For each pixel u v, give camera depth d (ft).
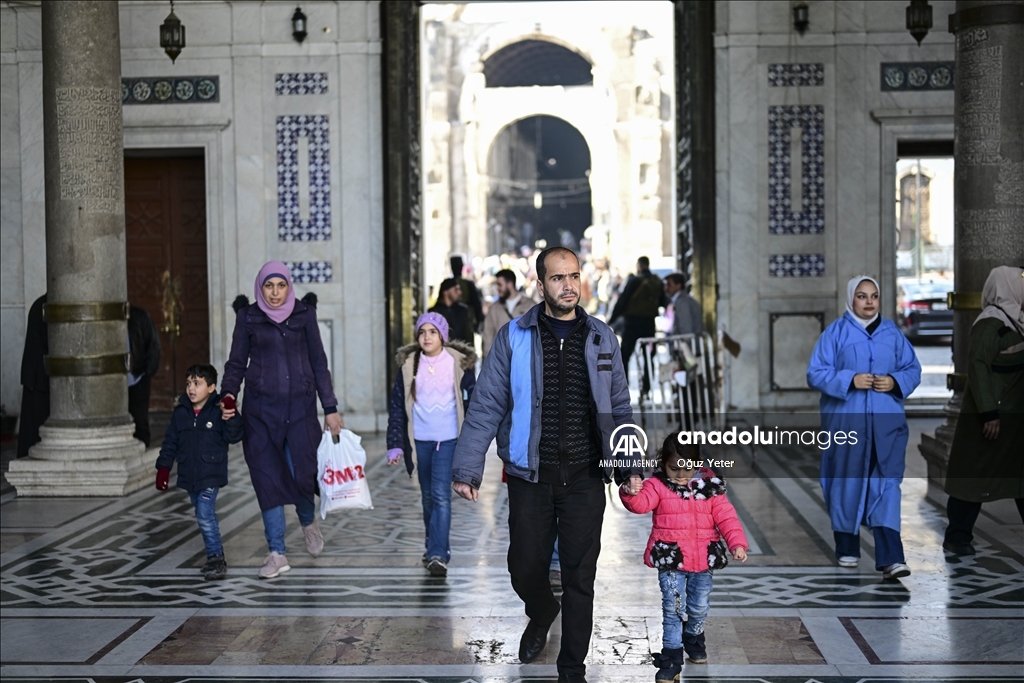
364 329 50.31
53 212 36.50
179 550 28.91
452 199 157.28
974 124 33.32
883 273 49.93
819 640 21.18
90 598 24.61
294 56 49.98
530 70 202.59
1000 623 22.06
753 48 49.65
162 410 53.88
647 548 19.24
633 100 145.59
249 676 19.66
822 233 50.06
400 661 20.38
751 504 33.99
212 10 49.88
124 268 37.76
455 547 29.07
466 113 156.46
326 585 25.48
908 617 22.53
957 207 34.24
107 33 36.68
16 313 50.42
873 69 49.60
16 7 49.60
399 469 41.22
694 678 19.22
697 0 49.42
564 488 18.13
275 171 50.24
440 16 155.22
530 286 130.93
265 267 26.43
